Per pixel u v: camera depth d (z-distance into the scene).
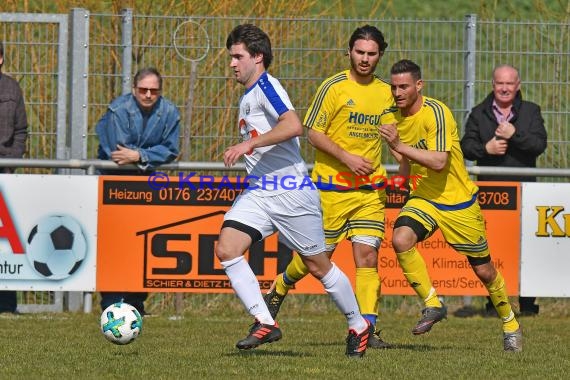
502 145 30.64
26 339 25.20
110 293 30.22
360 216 24.62
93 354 22.50
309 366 20.72
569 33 32.91
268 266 29.98
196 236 29.88
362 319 21.92
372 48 24.33
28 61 32.56
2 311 30.92
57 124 32.25
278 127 19.75
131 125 30.03
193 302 31.91
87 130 31.95
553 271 30.50
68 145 32.38
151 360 21.53
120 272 29.83
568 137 32.88
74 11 31.64
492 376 20.06
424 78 32.72
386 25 33.09
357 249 24.64
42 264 29.72
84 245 29.78
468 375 20.11
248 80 20.42
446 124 22.89
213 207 29.91
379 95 24.64
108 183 29.72
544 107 32.94
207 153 32.34
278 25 32.66
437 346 24.97
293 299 32.03
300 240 20.78
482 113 31.17
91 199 29.72
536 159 33.03
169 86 32.53
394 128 22.62
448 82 32.59
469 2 56.38
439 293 30.27
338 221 24.73
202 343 24.80
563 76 32.81
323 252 21.03
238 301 32.00
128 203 29.78
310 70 32.66
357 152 24.72
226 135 32.38
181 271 29.91
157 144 30.30
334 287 21.27
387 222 30.06
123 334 22.23
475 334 27.62
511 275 30.45
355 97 24.53
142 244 29.83
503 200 30.30
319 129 24.50
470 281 30.34
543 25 32.56
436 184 23.41
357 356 21.86
